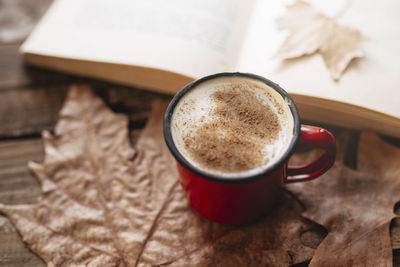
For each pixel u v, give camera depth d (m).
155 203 0.35
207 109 0.31
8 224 0.35
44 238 0.34
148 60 0.39
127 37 0.41
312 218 0.34
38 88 0.44
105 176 0.37
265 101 0.31
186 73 0.38
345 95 0.34
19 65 0.45
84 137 0.39
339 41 0.37
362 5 0.40
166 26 0.41
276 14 0.40
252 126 0.30
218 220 0.34
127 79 0.42
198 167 0.29
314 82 0.35
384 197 0.34
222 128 0.30
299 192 0.35
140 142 0.38
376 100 0.34
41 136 0.41
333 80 0.35
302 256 0.33
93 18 0.43
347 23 0.39
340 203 0.34
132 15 0.43
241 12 0.42
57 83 0.44
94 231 0.34
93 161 0.38
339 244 0.32
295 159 0.37
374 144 0.36
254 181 0.28
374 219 0.33
